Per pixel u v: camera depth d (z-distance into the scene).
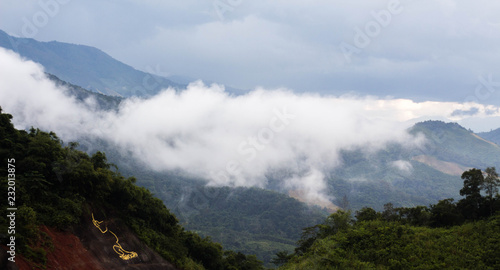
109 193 31.89
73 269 22.78
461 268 27.92
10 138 27.98
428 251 31.48
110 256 27.56
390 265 30.78
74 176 28.34
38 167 26.55
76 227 26.42
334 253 35.00
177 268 34.25
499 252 29.58
